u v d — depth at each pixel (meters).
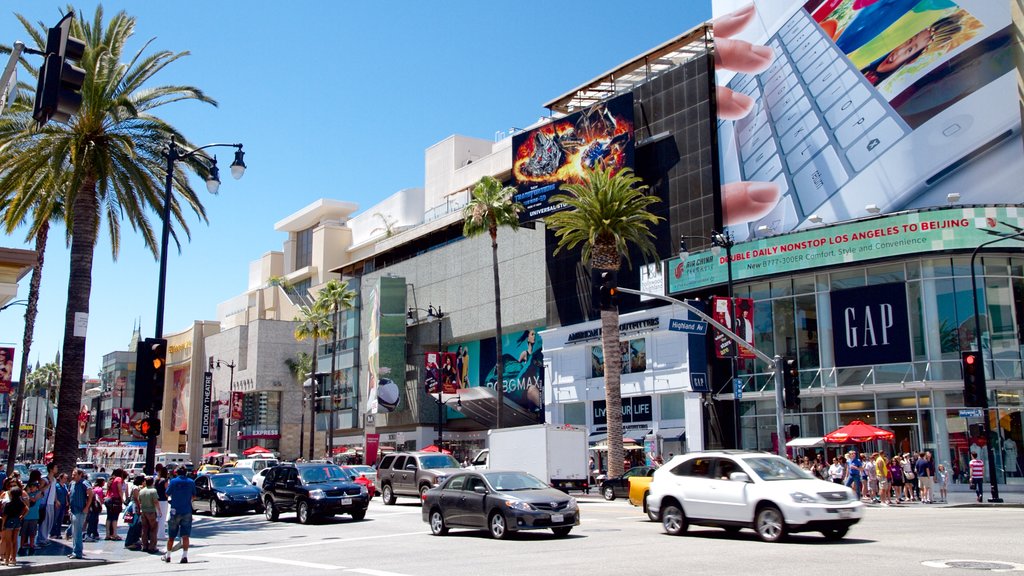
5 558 17.36
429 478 34.16
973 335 38.94
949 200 40.16
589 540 19.05
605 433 53.16
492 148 84.69
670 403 49.78
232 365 96.31
